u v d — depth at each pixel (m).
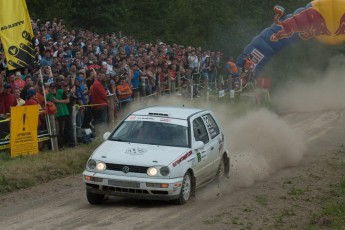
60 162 17.00
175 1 49.53
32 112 17.58
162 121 14.03
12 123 17.06
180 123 13.99
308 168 18.38
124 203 13.07
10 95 17.92
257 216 12.12
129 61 26.31
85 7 43.12
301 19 33.25
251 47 34.69
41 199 13.62
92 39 28.97
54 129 18.50
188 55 33.53
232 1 50.75
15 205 13.00
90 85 22.33
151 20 48.19
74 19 42.72
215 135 15.16
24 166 15.93
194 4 49.66
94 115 20.88
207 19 49.44
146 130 13.78
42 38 24.67
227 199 13.74
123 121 14.19
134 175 12.33
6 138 17.19
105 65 24.16
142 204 12.94
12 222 11.43
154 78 27.09
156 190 12.27
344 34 32.94
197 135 14.09
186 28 48.00
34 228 10.92
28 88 18.73
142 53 30.78
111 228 10.87
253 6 49.09
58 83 18.92
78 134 19.78
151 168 12.34
